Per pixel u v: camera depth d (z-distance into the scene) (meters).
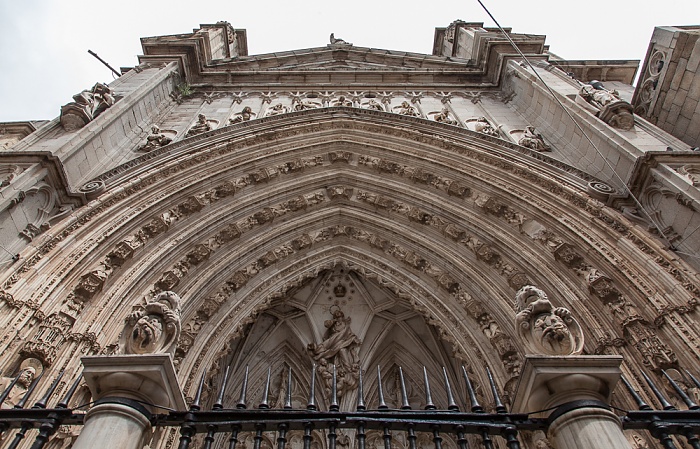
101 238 8.37
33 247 7.62
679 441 5.94
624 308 7.60
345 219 11.95
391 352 12.02
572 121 11.35
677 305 7.05
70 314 7.23
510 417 4.21
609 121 10.28
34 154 8.34
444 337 9.71
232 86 15.68
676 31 10.32
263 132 12.26
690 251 7.75
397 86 15.84
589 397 4.18
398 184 11.84
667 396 6.47
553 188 9.98
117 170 9.94
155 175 10.20
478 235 10.27
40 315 6.84
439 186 11.41
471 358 9.08
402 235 11.16
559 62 15.80
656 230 8.36
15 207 7.73
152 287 8.66
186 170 10.70
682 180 8.01
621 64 15.98
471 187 11.02
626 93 14.60
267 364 11.54
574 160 10.94
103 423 3.85
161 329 5.04
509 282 9.29
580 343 4.90
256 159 11.63
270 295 10.42
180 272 9.28
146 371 4.25
